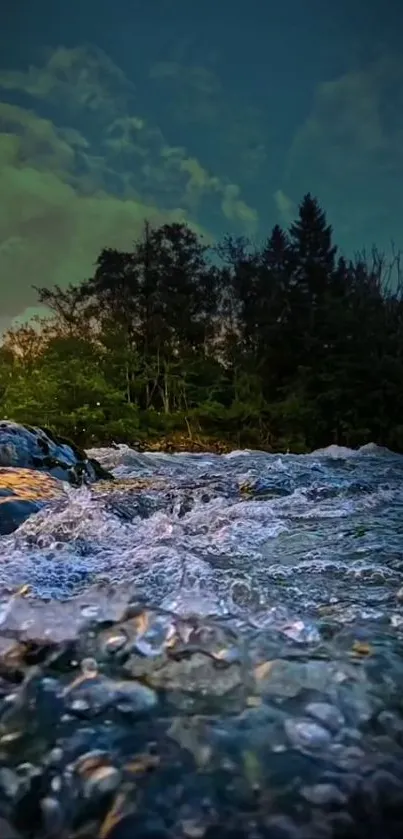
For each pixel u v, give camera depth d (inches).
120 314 681.0
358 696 49.5
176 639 58.7
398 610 70.9
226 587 76.9
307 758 41.9
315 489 162.2
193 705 47.9
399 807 37.9
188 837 35.5
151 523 120.3
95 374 558.9
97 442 522.9
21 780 39.9
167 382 615.2
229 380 652.7
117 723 45.8
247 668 53.6
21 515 118.5
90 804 38.0
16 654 56.3
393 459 284.4
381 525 122.9
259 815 36.9
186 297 691.4
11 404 527.5
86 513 118.3
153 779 39.8
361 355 586.9
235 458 293.6
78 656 55.9
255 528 119.5
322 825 36.4
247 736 44.1
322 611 69.8
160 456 289.0
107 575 84.4
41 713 46.9
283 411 576.1
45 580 81.8
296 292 674.8
